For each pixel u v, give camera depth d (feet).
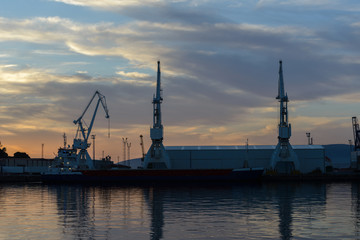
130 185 454.40
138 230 155.43
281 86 527.40
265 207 223.51
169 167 525.75
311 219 179.73
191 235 146.30
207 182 498.28
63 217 189.98
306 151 542.57
